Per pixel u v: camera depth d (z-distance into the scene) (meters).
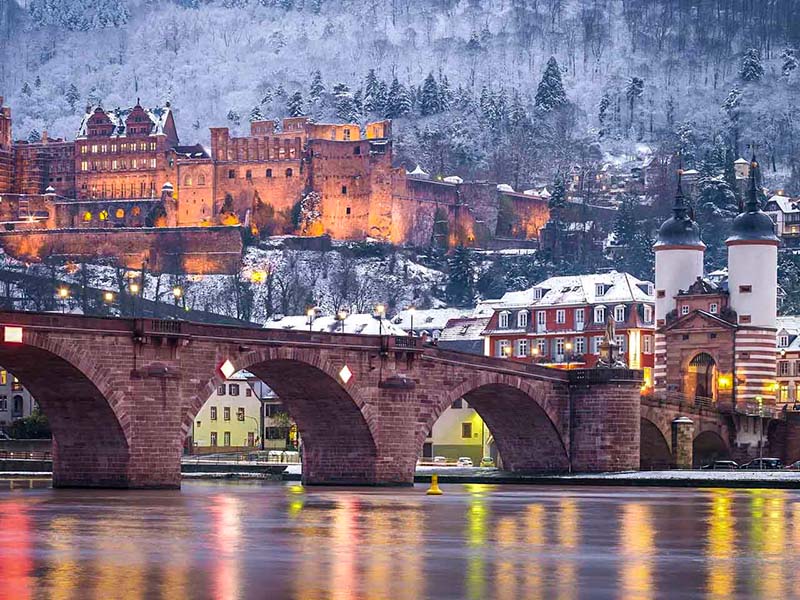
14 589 70.50
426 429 185.62
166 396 156.62
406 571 78.38
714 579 76.56
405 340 181.38
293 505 132.25
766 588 73.50
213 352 161.50
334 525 107.50
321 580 74.50
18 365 151.00
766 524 112.19
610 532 103.50
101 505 128.25
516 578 76.19
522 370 199.75
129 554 84.88
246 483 198.00
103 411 153.25
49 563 80.25
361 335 178.12
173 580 73.88
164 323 156.00
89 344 150.50
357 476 181.62
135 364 154.38
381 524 109.00
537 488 180.88
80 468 157.38
